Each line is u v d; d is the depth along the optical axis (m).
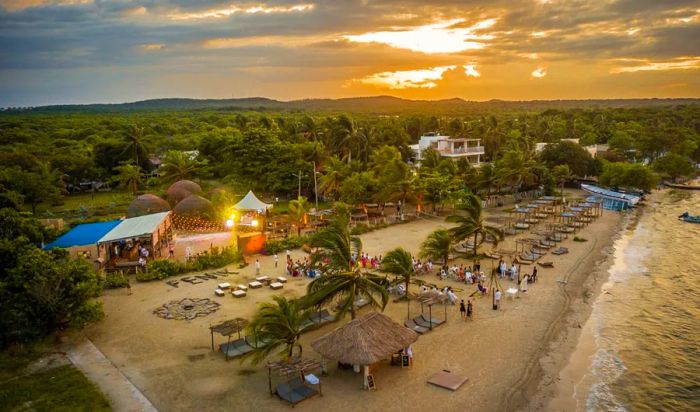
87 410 24.86
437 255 48.22
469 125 141.62
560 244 62.81
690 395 28.91
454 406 26.11
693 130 166.75
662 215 83.25
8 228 43.47
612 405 27.53
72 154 102.19
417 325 35.75
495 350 32.78
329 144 107.50
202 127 174.62
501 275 47.94
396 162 75.00
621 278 49.72
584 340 35.25
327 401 26.31
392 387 27.77
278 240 58.19
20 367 29.34
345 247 33.66
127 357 30.88
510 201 92.19
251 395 26.78
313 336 34.28
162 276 45.84
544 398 27.50
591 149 129.38
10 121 191.75
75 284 33.78
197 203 65.94
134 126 114.50
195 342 32.91
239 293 40.91
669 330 37.59
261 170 86.62
